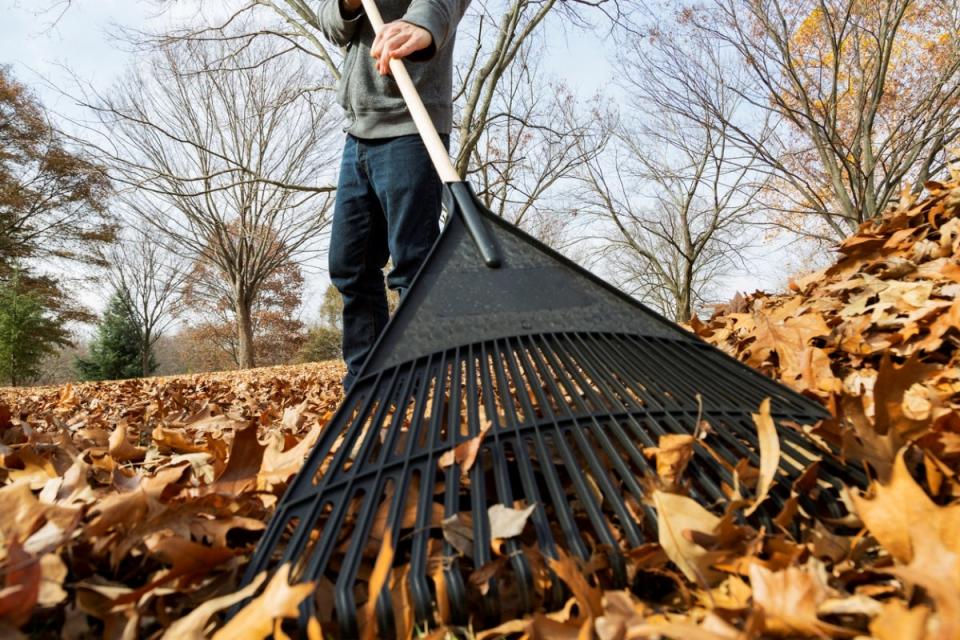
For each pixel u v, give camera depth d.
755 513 0.97
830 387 1.55
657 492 0.92
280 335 35.34
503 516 0.92
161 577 0.82
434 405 1.17
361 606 0.85
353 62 2.28
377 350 1.30
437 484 1.15
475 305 1.40
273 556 0.96
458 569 0.84
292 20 8.58
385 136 2.16
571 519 0.94
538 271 1.48
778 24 8.56
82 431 2.02
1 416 1.92
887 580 0.79
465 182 1.62
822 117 8.86
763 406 1.01
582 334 1.39
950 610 0.61
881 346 1.69
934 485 0.93
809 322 1.82
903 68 9.20
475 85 8.13
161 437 1.80
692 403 1.24
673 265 21.77
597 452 1.16
